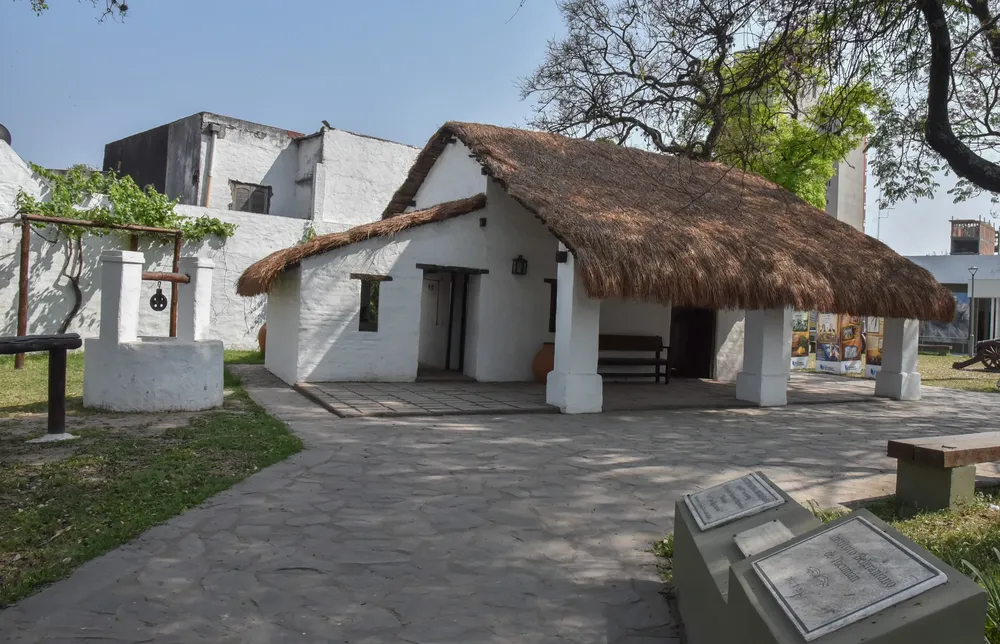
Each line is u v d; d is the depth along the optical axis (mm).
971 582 2066
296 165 24078
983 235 43656
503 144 12922
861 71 7262
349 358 12617
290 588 3943
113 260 8852
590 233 9875
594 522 5312
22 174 14875
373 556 4441
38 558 4203
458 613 3725
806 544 2588
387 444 7617
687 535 3561
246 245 18078
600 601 3941
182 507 5180
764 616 2254
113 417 8469
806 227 13727
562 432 8859
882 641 1968
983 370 21984
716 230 11617
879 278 12438
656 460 7492
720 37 7172
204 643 3324
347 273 12562
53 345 7160
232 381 12141
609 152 14406
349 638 3414
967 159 7656
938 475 5895
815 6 6840
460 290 14750
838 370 19781
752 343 12523
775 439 9094
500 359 13797
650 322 15641
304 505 5379
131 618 3537
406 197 17094
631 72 17531
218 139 22359
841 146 17047
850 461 7902
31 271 14898
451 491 5938
